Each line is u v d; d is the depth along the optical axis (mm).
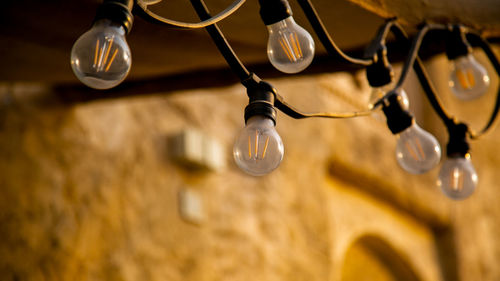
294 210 4695
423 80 2100
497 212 6555
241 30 2514
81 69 1313
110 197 3477
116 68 1323
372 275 6027
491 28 2332
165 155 3908
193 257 3838
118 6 1348
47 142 3250
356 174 5516
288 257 4492
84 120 3451
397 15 2105
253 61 2807
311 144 5055
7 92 3172
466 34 2305
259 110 1474
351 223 5547
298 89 5168
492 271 6336
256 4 2312
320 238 4785
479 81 2195
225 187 4250
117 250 3428
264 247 4336
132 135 3742
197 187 4051
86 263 3260
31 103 3229
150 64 2873
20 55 2717
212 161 4086
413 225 6227
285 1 1593
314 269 4645
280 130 4887
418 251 6141
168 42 2635
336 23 2482
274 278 4336
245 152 1444
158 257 3627
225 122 4426
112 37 1323
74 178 3324
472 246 6336
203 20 1490
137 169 3699
